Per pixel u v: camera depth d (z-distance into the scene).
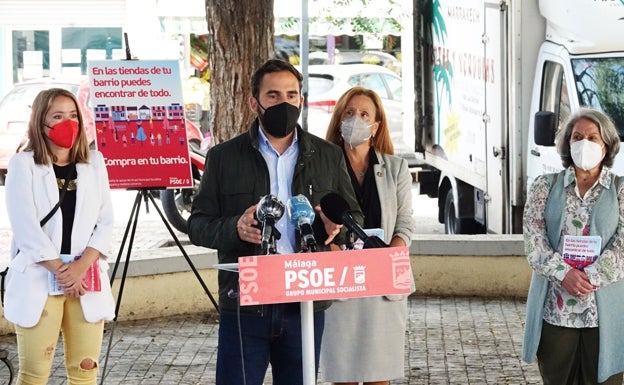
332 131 7.33
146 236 16.81
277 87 6.03
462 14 15.12
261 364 6.12
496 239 12.12
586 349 6.81
